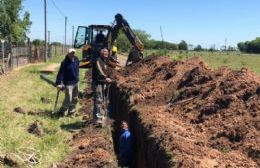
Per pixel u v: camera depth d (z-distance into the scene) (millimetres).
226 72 12148
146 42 96375
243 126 8555
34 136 11555
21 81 22719
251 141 8016
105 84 13148
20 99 16812
